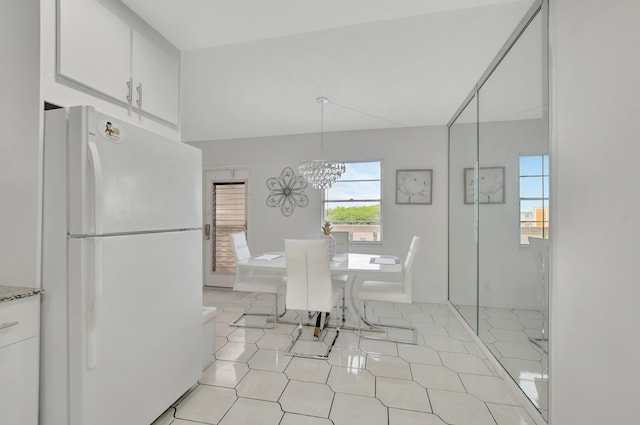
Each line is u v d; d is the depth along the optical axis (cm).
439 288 396
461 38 203
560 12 137
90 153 116
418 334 289
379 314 349
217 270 478
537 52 161
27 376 116
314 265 249
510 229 200
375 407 175
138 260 141
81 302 117
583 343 120
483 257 253
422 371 218
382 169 417
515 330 192
